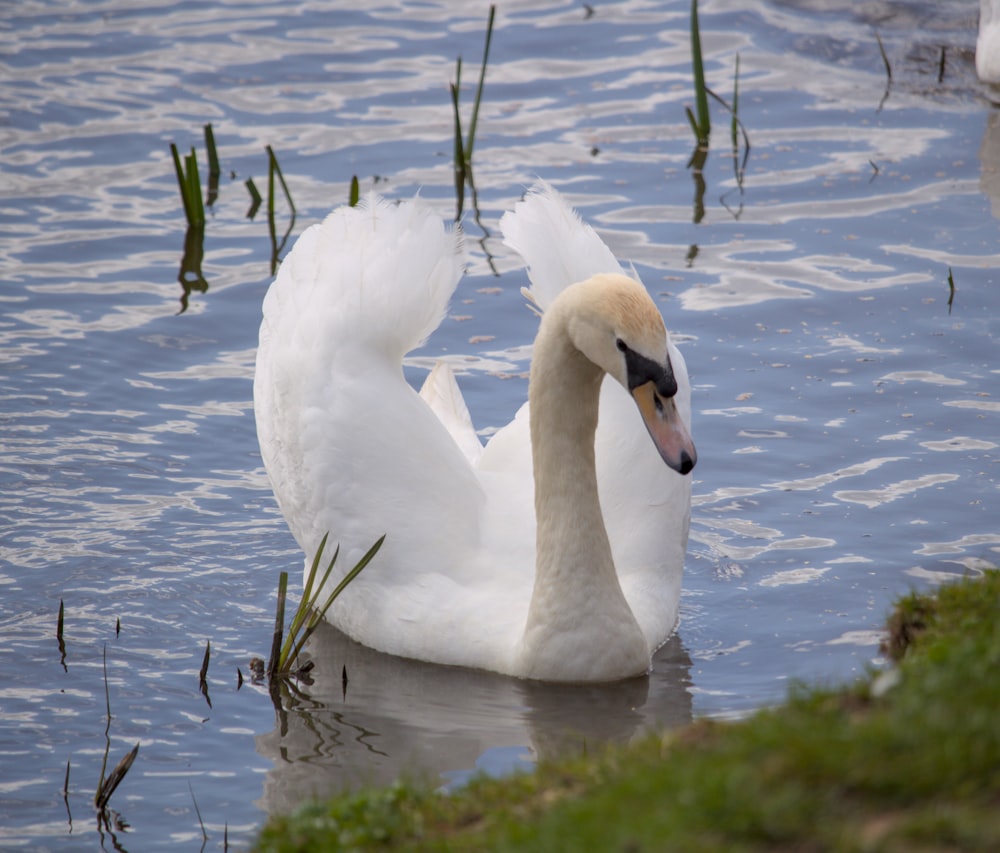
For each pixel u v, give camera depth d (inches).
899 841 247.8
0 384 612.4
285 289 533.3
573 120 831.7
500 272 698.2
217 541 529.7
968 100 847.7
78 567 510.0
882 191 751.1
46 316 663.8
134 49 914.7
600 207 743.7
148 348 644.1
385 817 310.3
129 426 593.0
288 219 741.9
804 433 571.8
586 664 449.1
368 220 516.7
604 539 450.3
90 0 976.3
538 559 454.0
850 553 504.4
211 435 589.6
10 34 927.7
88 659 462.0
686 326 644.7
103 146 809.5
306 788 394.0
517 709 437.7
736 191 758.5
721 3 965.2
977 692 282.7
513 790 309.0
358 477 486.0
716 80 874.1
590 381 440.1
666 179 771.4
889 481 540.7
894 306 652.1
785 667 448.1
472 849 285.0
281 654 457.7
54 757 413.1
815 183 762.8
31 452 572.1
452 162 789.2
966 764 260.1
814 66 892.0
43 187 770.8
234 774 403.9
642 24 944.9
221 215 750.5
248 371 631.8
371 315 497.4
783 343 630.5
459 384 615.2
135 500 550.0
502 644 461.7
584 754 327.9
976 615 360.5
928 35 925.2
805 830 252.4
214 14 962.7
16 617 482.6
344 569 489.1
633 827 259.8
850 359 616.4
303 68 893.2
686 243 711.1
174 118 836.6
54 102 850.1
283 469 513.0
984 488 532.1
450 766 402.0
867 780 260.2
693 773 270.4
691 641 468.8
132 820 383.6
